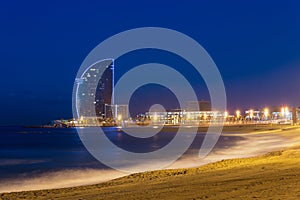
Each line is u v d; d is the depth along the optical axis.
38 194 17.64
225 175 18.17
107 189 17.09
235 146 54.91
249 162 25.06
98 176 26.34
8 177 27.58
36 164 38.94
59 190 18.81
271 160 24.52
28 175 28.64
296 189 12.16
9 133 191.50
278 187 12.76
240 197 11.48
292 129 90.69
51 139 118.00
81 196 14.95
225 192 12.61
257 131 109.75
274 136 75.81
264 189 12.58
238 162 26.33
